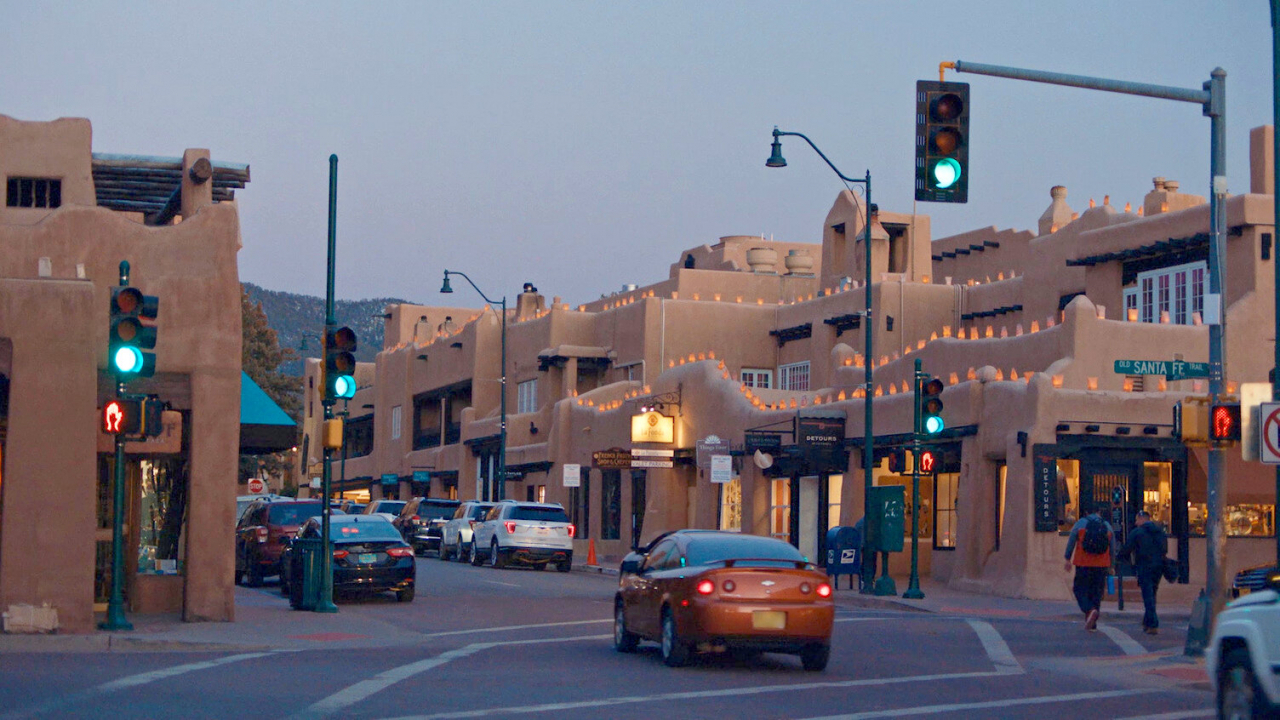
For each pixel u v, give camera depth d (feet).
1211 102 58.80
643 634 57.67
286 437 75.56
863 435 115.03
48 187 72.54
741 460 132.16
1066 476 98.27
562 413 174.60
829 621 53.57
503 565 132.46
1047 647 64.34
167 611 71.26
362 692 44.50
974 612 86.12
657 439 145.69
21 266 64.08
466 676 49.73
